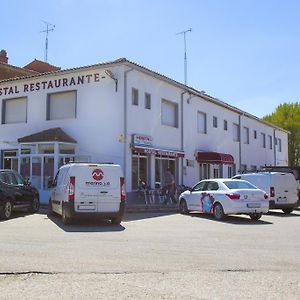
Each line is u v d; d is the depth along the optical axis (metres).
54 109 24.17
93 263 7.90
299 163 55.84
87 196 13.96
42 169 22.47
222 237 11.45
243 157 37.34
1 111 25.98
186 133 27.77
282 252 9.26
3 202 15.20
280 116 57.03
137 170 22.88
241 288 6.34
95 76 22.73
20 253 8.72
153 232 12.34
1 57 36.00
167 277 6.96
